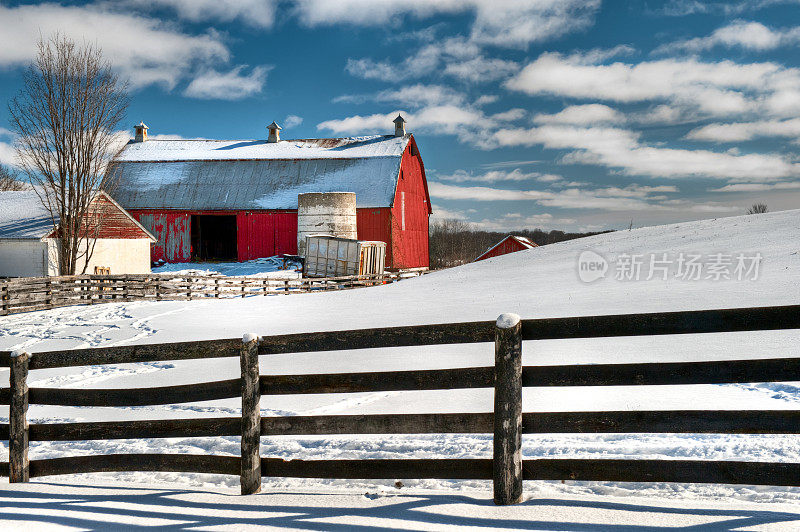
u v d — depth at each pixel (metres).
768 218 30.48
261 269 46.22
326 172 52.78
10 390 5.64
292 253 50.28
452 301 20.00
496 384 4.29
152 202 52.34
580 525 3.83
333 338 4.82
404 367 10.71
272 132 60.78
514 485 4.28
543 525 3.86
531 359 10.37
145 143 60.06
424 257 58.03
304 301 24.73
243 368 4.96
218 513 4.47
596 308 15.41
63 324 21.17
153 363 12.95
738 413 3.92
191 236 52.38
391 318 17.56
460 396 8.39
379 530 3.94
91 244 35.81
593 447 5.82
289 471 4.93
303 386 4.89
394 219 50.06
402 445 6.32
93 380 11.44
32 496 5.11
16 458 5.60
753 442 5.65
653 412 4.09
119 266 37.69
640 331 4.05
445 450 6.11
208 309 23.62
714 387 7.97
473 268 32.97
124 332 18.17
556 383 4.24
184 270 46.94
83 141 34.41
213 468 5.12
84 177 34.69
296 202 51.06
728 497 4.55
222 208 51.44
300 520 4.22
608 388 8.20
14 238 32.72
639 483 4.94
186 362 12.71
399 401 8.33
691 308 13.73
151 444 7.14
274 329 17.06
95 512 4.59
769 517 3.83
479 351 11.72
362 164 52.69
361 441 6.58
